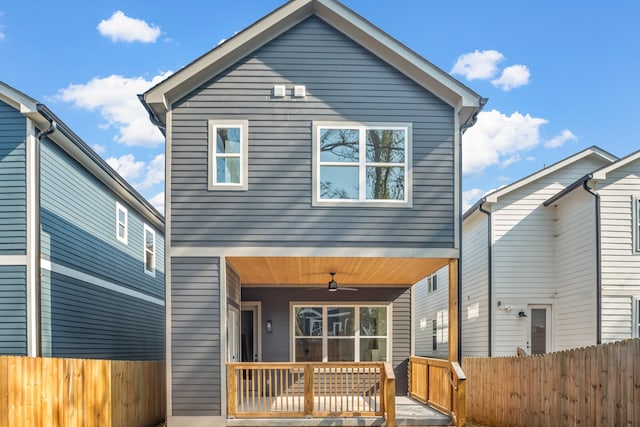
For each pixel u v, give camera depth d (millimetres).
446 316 20516
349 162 9820
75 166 12164
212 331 9352
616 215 12969
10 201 10141
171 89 9578
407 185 9797
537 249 14922
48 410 7273
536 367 9023
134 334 16031
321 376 13453
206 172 9672
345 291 13797
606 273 12820
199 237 9539
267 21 9781
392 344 13625
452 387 9453
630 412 6258
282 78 9977
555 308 14727
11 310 9938
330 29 10125
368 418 9234
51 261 10875
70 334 11680
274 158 9773
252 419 9203
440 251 9656
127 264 15570
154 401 10922
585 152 14984
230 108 9844
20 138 10266
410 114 9992
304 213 9656
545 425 8609
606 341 12625
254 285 13789
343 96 9984
